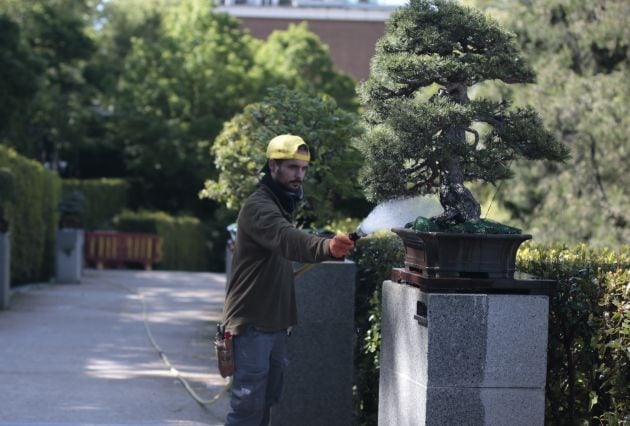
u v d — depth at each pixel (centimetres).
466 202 489
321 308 662
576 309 480
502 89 1426
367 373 673
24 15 3606
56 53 3669
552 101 1383
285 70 3797
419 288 470
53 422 715
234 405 523
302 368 662
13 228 2017
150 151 3841
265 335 518
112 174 4222
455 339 441
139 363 1049
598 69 1445
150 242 3381
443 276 449
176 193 4156
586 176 1388
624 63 1409
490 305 443
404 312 482
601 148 1376
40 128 3694
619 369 455
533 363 446
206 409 794
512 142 500
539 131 494
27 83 3003
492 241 447
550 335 498
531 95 1394
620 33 1373
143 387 892
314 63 3806
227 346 521
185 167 3884
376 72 516
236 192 1075
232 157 1066
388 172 496
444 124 480
